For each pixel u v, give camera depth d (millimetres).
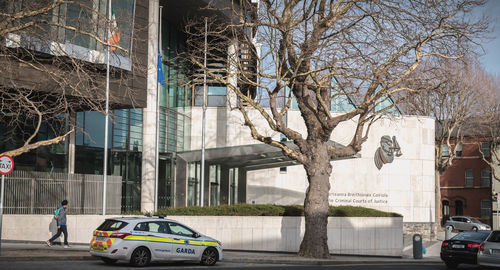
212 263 18031
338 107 42562
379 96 21359
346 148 22641
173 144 38281
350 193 42031
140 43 29156
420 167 43219
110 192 27844
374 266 20000
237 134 40562
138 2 29266
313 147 22203
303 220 24703
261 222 24516
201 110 40750
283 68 22406
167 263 18172
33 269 14516
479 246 20266
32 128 28375
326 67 20344
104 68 25828
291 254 23594
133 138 33594
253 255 22031
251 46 22672
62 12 23453
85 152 30766
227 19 36250
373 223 26547
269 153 32688
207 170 35906
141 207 33531
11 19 16156
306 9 22500
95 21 18047
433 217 43125
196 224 24359
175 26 39531
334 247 25625
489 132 56812
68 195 26203
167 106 38094
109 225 16719
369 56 21516
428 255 29516
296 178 41094
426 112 46250
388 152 42719
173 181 37188
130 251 16297
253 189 41062
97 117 31609
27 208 24812
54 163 29188
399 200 42625
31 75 23156
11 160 16797
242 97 22047
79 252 19453
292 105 41875
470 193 70125
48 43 20016
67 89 22438
